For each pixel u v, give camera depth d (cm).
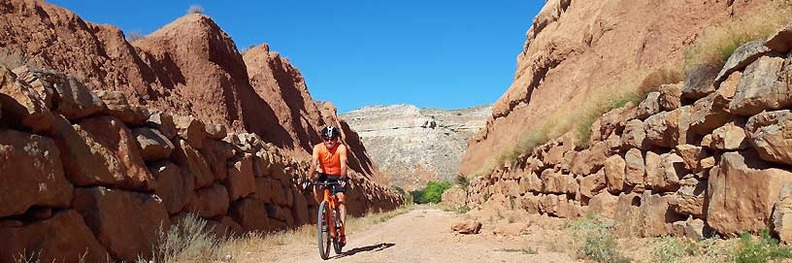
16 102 512
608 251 620
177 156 834
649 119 812
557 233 911
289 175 1480
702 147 664
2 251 466
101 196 600
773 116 528
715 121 647
